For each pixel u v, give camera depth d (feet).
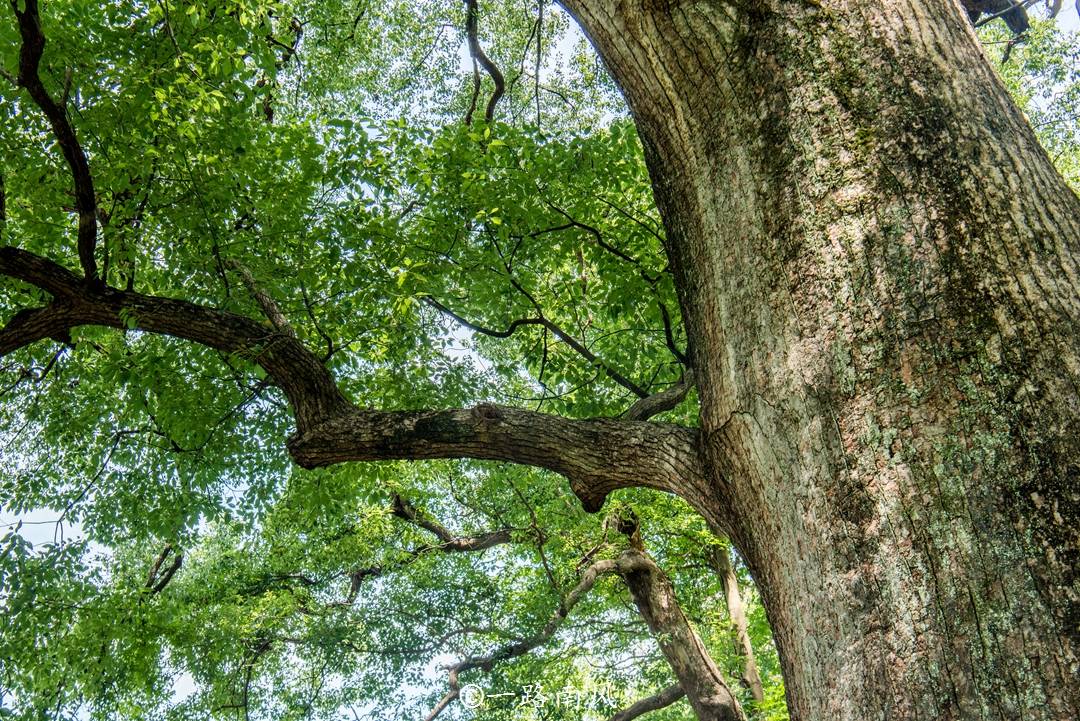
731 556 46.65
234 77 24.70
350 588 50.42
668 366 29.45
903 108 8.98
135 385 27.96
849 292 8.49
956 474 7.45
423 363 29.14
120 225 23.16
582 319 32.45
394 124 25.76
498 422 13.56
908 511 7.57
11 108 23.29
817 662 8.09
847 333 8.39
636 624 41.16
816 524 8.26
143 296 18.69
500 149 25.89
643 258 26.71
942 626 7.12
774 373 8.95
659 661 45.39
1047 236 8.20
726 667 41.86
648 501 39.40
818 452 8.35
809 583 8.29
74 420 29.76
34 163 23.89
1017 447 7.32
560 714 30.63
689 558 44.19
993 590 6.98
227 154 25.20
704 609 45.14
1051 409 7.37
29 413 29.73
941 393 7.75
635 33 10.88
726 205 9.91
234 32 24.76
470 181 25.49
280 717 48.62
